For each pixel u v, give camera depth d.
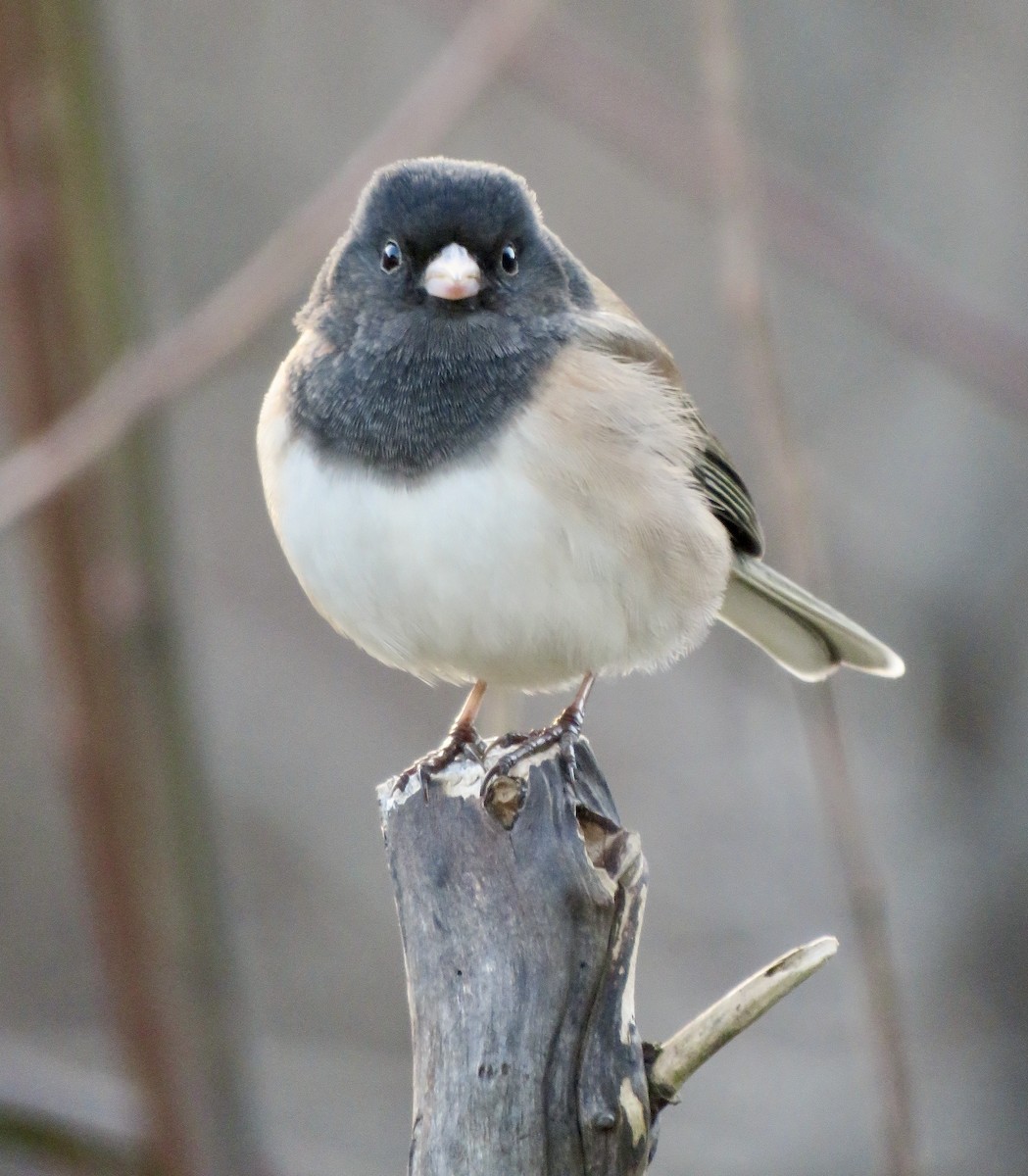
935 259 14.49
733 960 14.73
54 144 8.96
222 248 15.76
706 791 15.91
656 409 8.45
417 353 8.10
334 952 15.23
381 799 7.17
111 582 9.19
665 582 8.30
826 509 15.10
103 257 9.12
